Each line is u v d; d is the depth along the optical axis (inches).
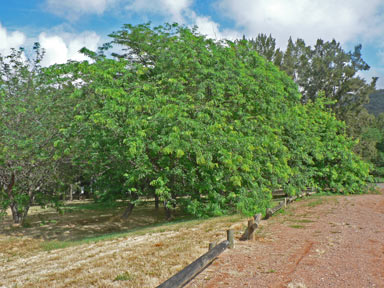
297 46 2003.0
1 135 637.9
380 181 1812.3
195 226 484.4
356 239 356.2
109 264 317.1
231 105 708.7
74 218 878.4
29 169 689.0
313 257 288.8
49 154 677.9
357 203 725.3
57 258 394.3
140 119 559.5
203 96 621.3
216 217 588.1
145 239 429.7
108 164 725.9
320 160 1042.7
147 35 716.7
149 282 249.6
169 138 537.0
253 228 359.6
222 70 691.4
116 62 628.4
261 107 720.3
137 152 551.5
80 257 377.1
